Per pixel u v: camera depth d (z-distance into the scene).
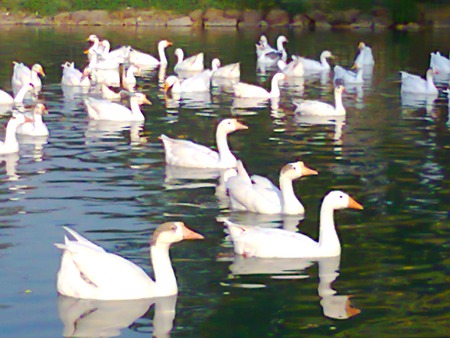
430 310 10.53
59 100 27.75
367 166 18.06
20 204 14.86
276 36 51.22
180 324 10.11
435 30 54.22
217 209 14.93
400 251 12.70
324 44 46.59
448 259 12.32
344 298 10.92
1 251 12.35
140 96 24.31
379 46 45.06
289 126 22.95
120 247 12.63
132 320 10.20
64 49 42.66
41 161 18.36
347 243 13.11
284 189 14.76
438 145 20.20
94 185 16.31
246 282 11.46
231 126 18.16
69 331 9.83
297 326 10.10
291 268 12.05
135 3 59.25
